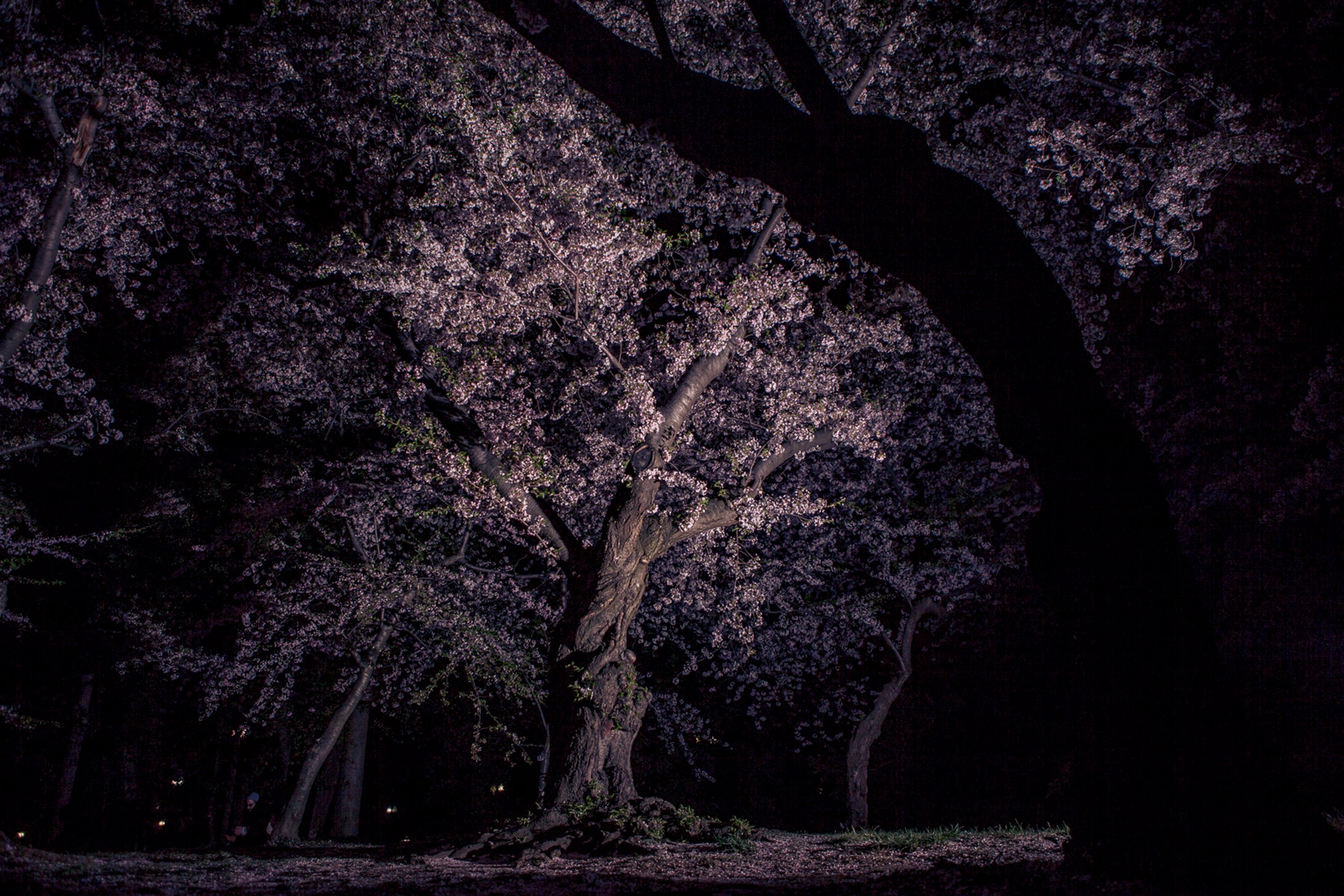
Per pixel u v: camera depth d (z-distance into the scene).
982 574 18.92
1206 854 4.95
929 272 6.13
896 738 21.05
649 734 21.47
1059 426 5.84
